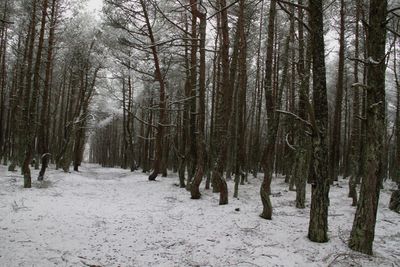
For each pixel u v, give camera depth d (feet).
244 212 34.37
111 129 167.43
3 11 63.41
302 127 40.63
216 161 39.73
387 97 89.81
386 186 67.46
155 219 31.89
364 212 22.82
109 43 70.54
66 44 75.05
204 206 38.32
